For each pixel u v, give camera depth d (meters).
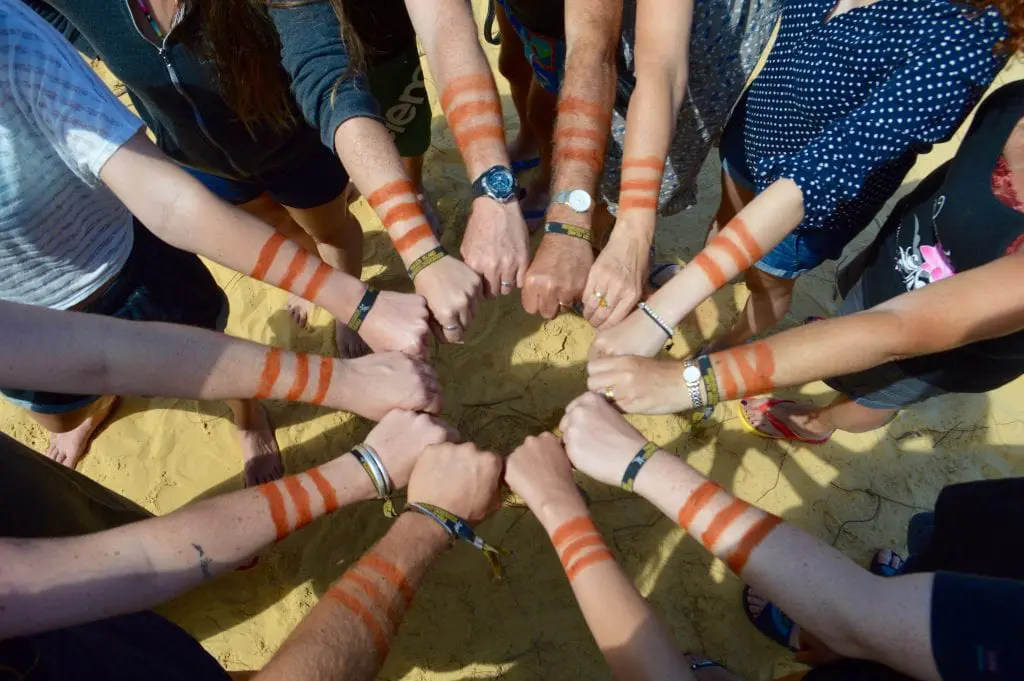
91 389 0.70
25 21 0.71
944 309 0.74
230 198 1.19
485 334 1.49
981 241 0.86
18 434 1.39
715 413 1.42
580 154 0.88
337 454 1.38
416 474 0.80
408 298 0.88
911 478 1.38
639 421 1.41
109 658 0.67
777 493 1.36
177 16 0.80
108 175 0.79
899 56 0.81
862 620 0.60
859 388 1.12
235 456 1.38
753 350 0.80
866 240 1.66
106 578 0.60
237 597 1.25
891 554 1.28
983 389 1.01
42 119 0.74
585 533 0.76
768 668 1.21
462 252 0.89
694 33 1.01
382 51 1.13
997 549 0.77
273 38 0.87
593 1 0.91
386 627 0.69
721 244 0.87
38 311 0.67
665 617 1.24
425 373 0.85
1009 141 0.83
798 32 0.96
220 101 0.92
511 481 0.81
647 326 0.88
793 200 0.84
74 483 0.95
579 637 1.22
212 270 1.55
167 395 0.75
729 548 0.69
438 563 1.27
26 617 0.55
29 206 0.79
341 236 1.32
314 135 1.07
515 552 1.28
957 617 0.57
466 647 1.21
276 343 1.49
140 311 1.03
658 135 0.89
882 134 0.81
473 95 0.87
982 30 0.76
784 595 0.65
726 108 1.14
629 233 0.89
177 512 0.67
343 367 0.82
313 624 0.67
